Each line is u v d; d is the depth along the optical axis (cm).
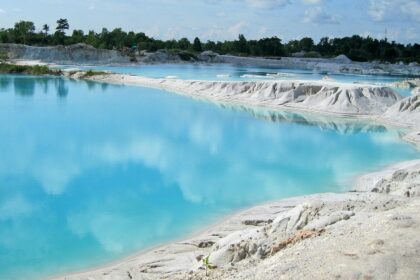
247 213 1927
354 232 1070
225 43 19812
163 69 11638
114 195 2223
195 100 5822
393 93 5394
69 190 2284
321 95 5403
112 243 1692
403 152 3241
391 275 868
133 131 3747
